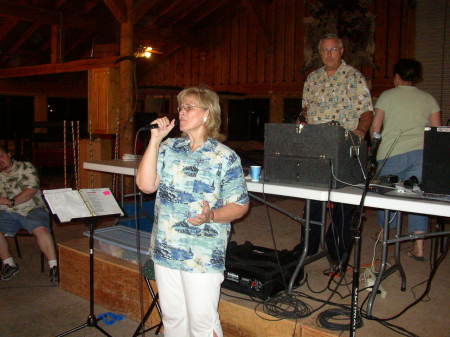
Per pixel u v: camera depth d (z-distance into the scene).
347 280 3.07
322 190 2.45
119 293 3.11
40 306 3.23
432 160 2.26
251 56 10.64
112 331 2.88
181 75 11.88
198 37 11.11
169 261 1.96
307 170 2.58
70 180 8.59
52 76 11.74
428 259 3.69
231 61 10.99
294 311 2.48
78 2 9.28
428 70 8.29
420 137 3.22
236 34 10.85
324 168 2.52
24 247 4.58
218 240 1.98
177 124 4.04
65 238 4.81
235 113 10.80
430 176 2.27
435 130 2.24
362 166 2.81
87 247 3.48
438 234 2.55
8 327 2.90
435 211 2.08
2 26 9.84
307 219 2.73
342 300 2.71
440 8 8.08
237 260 2.78
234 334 2.59
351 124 3.10
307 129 2.56
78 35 10.46
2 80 10.99
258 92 10.52
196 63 11.57
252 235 4.46
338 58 3.07
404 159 3.25
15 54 10.90
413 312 2.59
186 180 1.95
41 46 10.92
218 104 2.01
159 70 12.26
